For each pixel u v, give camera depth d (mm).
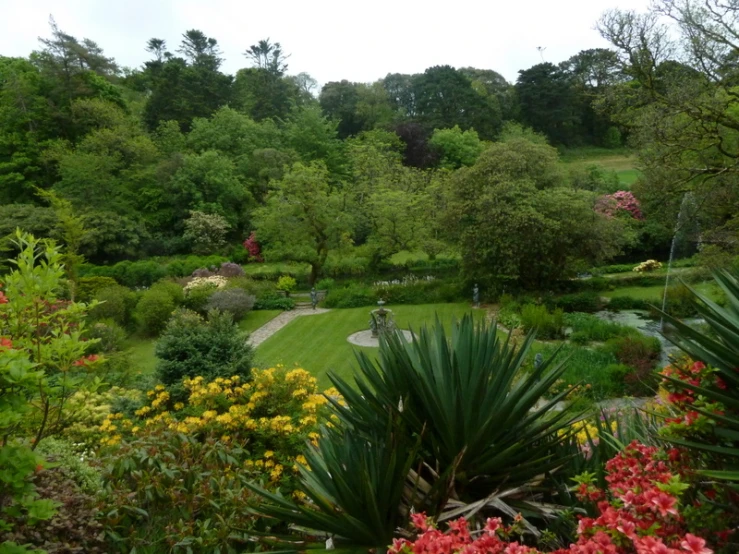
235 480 4902
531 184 23062
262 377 7023
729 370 2260
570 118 52438
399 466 2779
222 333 9188
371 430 3191
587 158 51219
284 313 24250
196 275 28703
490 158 24000
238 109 50844
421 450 3098
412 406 3141
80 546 3551
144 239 35406
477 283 24609
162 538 4129
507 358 3064
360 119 56969
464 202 24000
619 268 28000
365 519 2770
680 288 15328
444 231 25375
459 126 51750
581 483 2311
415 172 34250
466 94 52625
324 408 6406
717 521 1871
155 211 38125
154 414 8125
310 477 3186
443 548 1809
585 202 22594
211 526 4469
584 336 16438
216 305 22078
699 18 11711
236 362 8914
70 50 42062
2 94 38844
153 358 17438
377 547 2668
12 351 2848
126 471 4652
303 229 27500
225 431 6242
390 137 46000
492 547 1844
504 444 3014
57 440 5172
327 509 2725
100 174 35812
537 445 3207
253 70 58062
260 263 35688
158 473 4555
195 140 43594
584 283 24797
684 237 17531
